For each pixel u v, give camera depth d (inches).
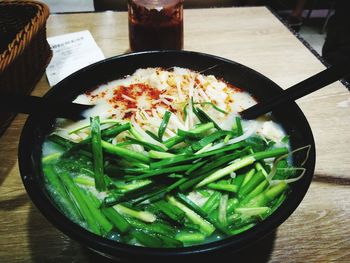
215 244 7.0
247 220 8.9
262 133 10.9
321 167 11.9
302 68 16.3
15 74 12.9
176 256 6.8
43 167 9.8
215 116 12.0
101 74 12.5
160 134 10.9
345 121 13.6
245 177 9.9
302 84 9.7
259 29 19.1
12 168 11.6
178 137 10.6
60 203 9.1
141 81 13.3
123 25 19.1
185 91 12.9
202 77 13.1
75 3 25.6
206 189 9.7
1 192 10.9
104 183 9.3
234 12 20.5
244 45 17.8
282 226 10.2
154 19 15.1
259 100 12.3
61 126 11.3
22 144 8.7
